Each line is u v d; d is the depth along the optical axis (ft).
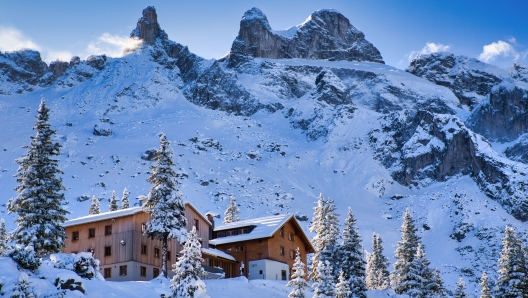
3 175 577.02
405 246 247.70
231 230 258.16
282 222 253.85
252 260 243.81
